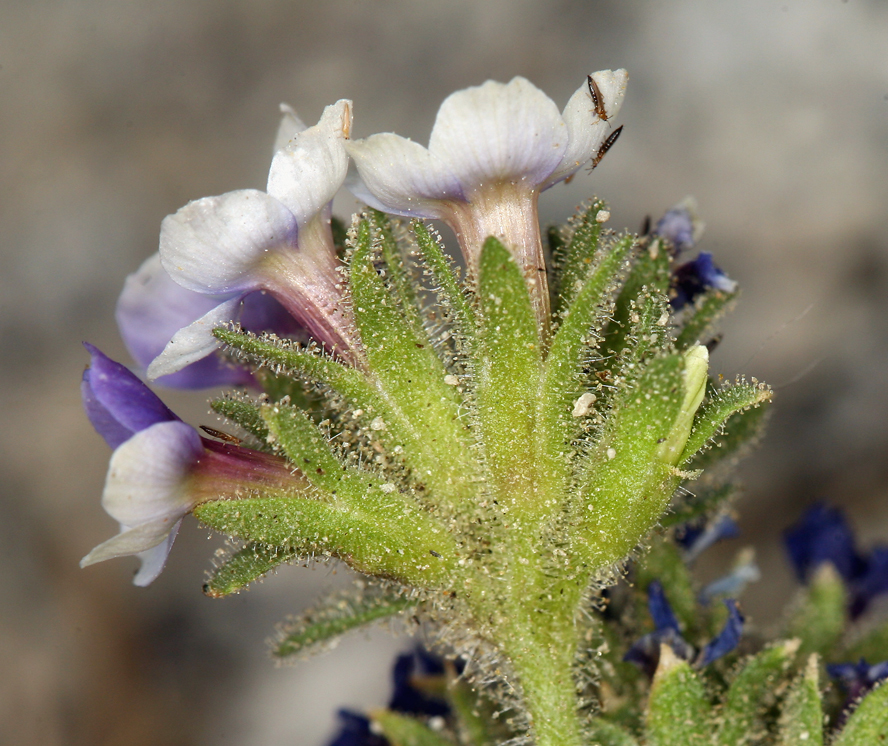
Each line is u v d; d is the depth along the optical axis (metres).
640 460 0.09
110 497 0.09
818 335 0.15
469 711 0.10
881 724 0.09
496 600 0.09
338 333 0.09
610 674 0.09
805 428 0.15
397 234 0.09
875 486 0.15
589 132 0.09
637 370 0.09
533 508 0.09
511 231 0.09
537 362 0.09
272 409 0.09
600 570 0.09
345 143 0.09
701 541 0.10
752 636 0.10
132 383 0.09
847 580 0.10
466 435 0.09
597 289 0.09
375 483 0.09
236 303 0.09
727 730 0.09
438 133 0.09
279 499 0.09
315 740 0.15
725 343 0.15
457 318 0.09
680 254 0.09
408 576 0.09
